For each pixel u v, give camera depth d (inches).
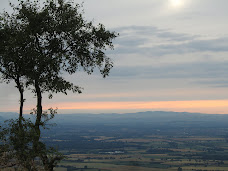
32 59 783.1
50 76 808.3
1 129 676.7
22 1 796.6
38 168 668.1
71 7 829.8
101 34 846.5
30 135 681.6
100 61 855.7
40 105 762.8
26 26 784.3
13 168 666.2
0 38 776.3
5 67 793.6
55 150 687.7
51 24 797.2
